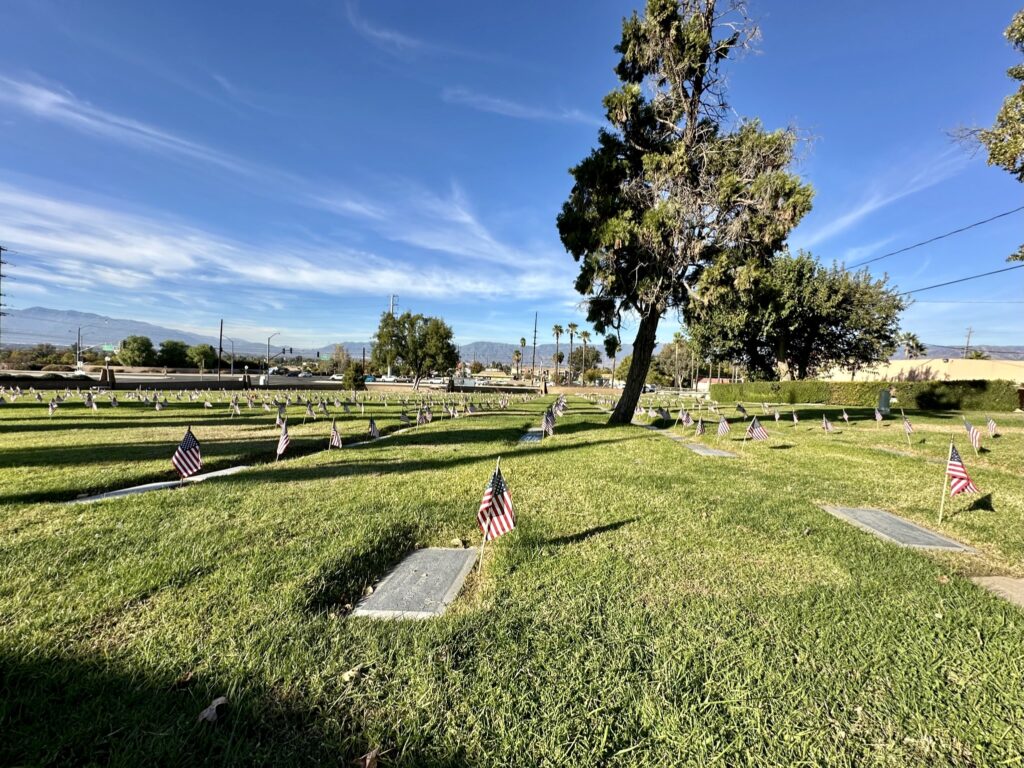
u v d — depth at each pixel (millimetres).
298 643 2510
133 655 2377
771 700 2164
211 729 1918
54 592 3070
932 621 2893
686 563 3773
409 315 43844
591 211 13586
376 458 8484
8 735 1848
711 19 13594
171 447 9250
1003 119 8633
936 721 2053
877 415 16031
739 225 12688
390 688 2186
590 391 56969
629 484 6527
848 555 4000
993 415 19609
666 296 13898
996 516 5293
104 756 1780
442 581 3463
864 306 30625
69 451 8719
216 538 4105
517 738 1904
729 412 22750
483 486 6262
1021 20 8133
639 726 1997
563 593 3195
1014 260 10141
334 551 3785
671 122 13914
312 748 1847
